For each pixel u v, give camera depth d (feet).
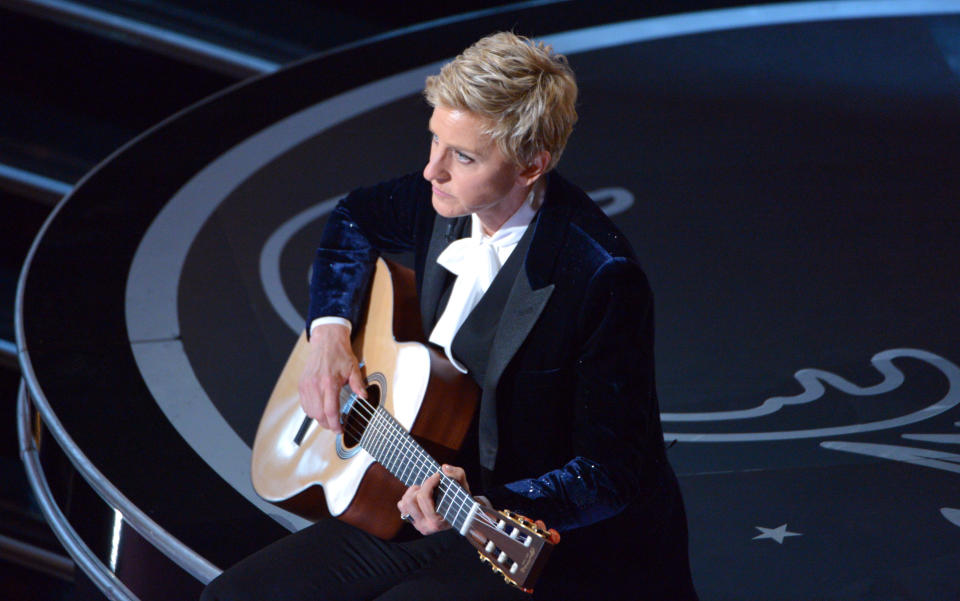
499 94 17.85
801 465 33.04
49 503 34.24
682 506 21.57
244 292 43.14
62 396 34.96
